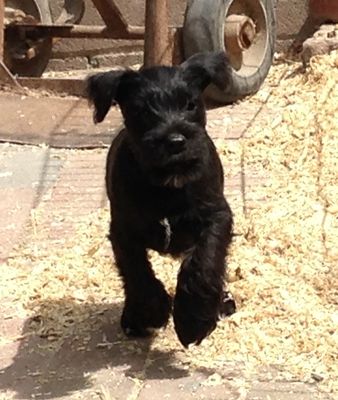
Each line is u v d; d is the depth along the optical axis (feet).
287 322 6.14
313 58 9.78
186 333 5.69
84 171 8.51
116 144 6.00
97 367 5.88
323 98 9.18
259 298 6.37
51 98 9.53
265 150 8.48
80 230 7.50
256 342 5.95
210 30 9.62
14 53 10.43
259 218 7.34
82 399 5.61
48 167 8.63
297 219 7.31
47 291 6.68
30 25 10.27
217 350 5.92
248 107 9.52
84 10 11.17
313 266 6.72
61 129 9.18
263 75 9.95
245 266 6.71
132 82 5.69
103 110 5.74
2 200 8.07
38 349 6.11
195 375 5.73
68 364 5.94
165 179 5.51
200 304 5.65
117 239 5.89
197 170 5.53
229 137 8.79
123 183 5.72
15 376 5.87
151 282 5.94
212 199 5.74
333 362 5.75
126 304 6.08
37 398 5.65
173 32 9.64
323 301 6.33
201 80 5.76
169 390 5.61
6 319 6.42
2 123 9.30
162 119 5.53
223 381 5.65
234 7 10.01
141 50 11.56
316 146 8.39
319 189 7.73
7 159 8.83
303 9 11.04
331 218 7.31
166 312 5.98
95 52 11.51
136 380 5.72
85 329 6.26
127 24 10.26
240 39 9.76
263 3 10.04
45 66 10.91
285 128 8.79
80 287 6.73
